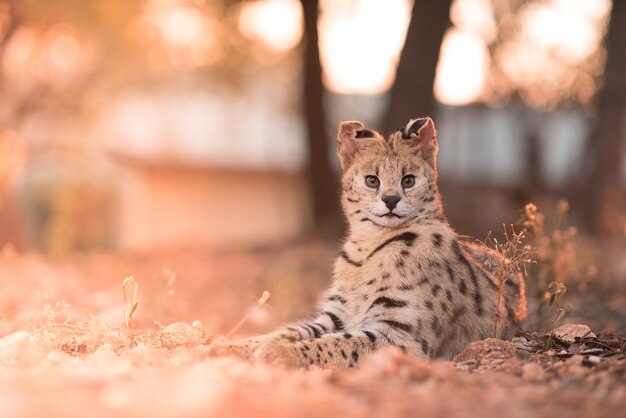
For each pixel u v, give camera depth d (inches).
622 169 903.1
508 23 1037.8
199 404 163.3
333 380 194.9
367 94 1188.5
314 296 467.8
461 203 1052.5
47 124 1079.6
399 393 181.3
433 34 755.4
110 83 1111.0
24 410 158.6
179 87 1212.5
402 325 258.2
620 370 209.2
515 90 1099.3
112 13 982.4
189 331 271.9
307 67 856.3
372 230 285.6
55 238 769.6
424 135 294.7
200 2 982.4
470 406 172.9
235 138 1374.3
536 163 1109.7
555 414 170.9
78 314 381.1
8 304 423.8
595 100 1004.6
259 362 230.7
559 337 279.4
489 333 278.8
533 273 461.1
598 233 893.2
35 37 979.3
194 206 1316.4
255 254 746.8
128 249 1002.1
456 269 275.7
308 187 872.3
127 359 223.5
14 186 951.0
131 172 1231.5
